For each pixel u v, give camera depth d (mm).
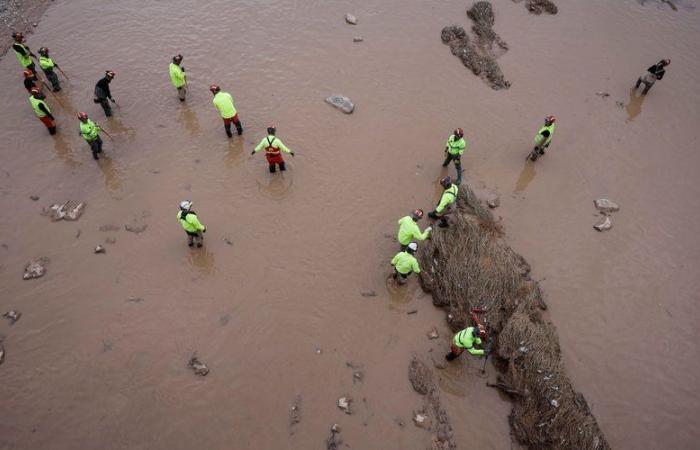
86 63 18031
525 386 10352
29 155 14938
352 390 10586
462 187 14328
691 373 11320
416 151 15852
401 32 20500
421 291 12398
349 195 14477
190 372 10703
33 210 13539
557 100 17875
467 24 21047
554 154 16031
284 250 13062
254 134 16000
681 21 21859
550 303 12344
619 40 20656
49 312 11539
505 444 9992
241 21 20422
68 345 11023
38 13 20297
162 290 12070
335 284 12430
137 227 13281
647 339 11828
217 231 13367
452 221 13477
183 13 20672
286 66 18500
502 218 14133
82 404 10180
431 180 15023
